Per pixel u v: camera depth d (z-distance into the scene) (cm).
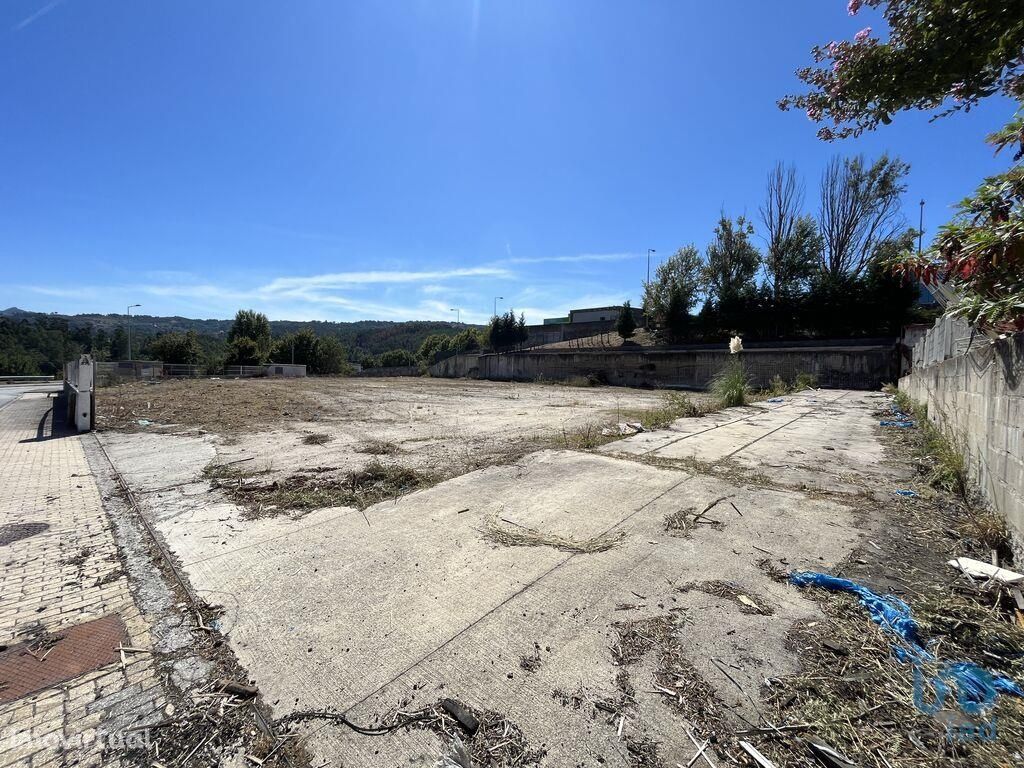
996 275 268
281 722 173
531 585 268
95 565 306
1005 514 306
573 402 1509
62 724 174
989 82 219
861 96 247
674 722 169
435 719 173
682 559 297
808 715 170
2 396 1670
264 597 261
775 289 3125
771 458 568
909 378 1160
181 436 816
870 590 255
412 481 487
